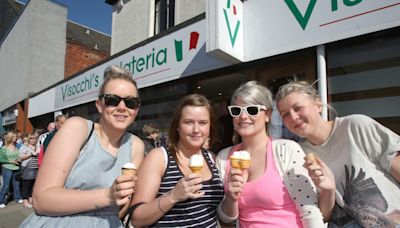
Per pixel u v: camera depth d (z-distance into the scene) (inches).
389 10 110.5
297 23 137.3
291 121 71.9
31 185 263.3
